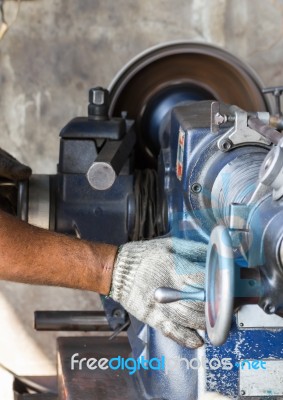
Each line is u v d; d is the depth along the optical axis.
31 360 2.99
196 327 1.42
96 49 2.90
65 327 2.15
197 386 1.49
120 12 2.88
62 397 1.81
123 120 2.03
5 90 2.92
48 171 2.97
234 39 2.93
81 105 2.93
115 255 1.50
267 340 1.47
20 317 2.99
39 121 2.94
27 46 2.89
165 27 2.90
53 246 1.49
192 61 2.54
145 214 1.93
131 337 1.87
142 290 1.44
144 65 2.52
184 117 1.67
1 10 2.73
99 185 1.66
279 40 2.93
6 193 2.06
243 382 1.48
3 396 2.70
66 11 2.87
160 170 1.92
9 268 1.48
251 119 1.47
